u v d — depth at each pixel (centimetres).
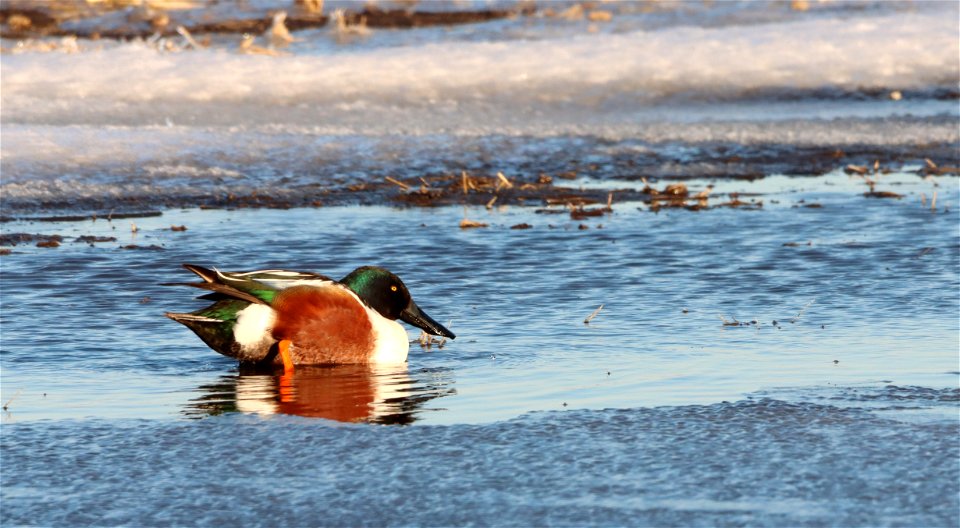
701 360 1025
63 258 1490
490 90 2800
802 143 2447
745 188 2061
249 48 3144
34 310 1237
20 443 794
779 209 1852
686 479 712
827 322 1166
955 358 1019
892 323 1159
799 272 1412
